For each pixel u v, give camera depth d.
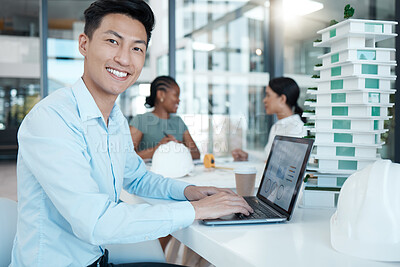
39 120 0.87
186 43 4.09
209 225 0.90
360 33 1.02
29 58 9.45
